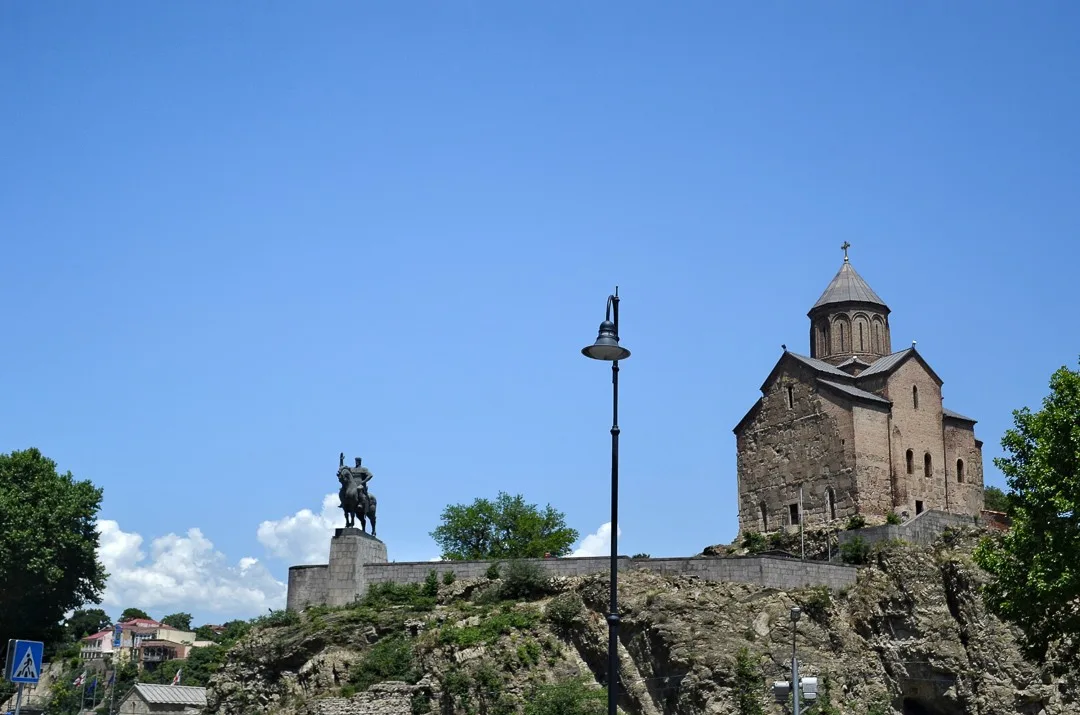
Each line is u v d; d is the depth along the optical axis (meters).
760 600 75.00
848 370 97.25
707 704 68.94
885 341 99.62
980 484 95.50
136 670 153.25
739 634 72.81
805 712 68.25
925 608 77.62
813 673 72.00
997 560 64.12
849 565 80.19
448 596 80.19
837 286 100.69
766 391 97.44
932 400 94.69
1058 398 64.56
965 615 77.38
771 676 70.69
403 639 76.31
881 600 78.31
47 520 96.56
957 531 82.69
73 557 99.56
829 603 76.31
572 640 74.62
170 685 124.50
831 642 74.94
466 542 119.25
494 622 74.56
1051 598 60.22
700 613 73.50
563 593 77.75
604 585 76.38
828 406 92.06
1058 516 61.59
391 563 82.75
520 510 120.25
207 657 154.88
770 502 95.25
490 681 70.38
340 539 82.88
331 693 74.12
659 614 73.25
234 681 80.00
